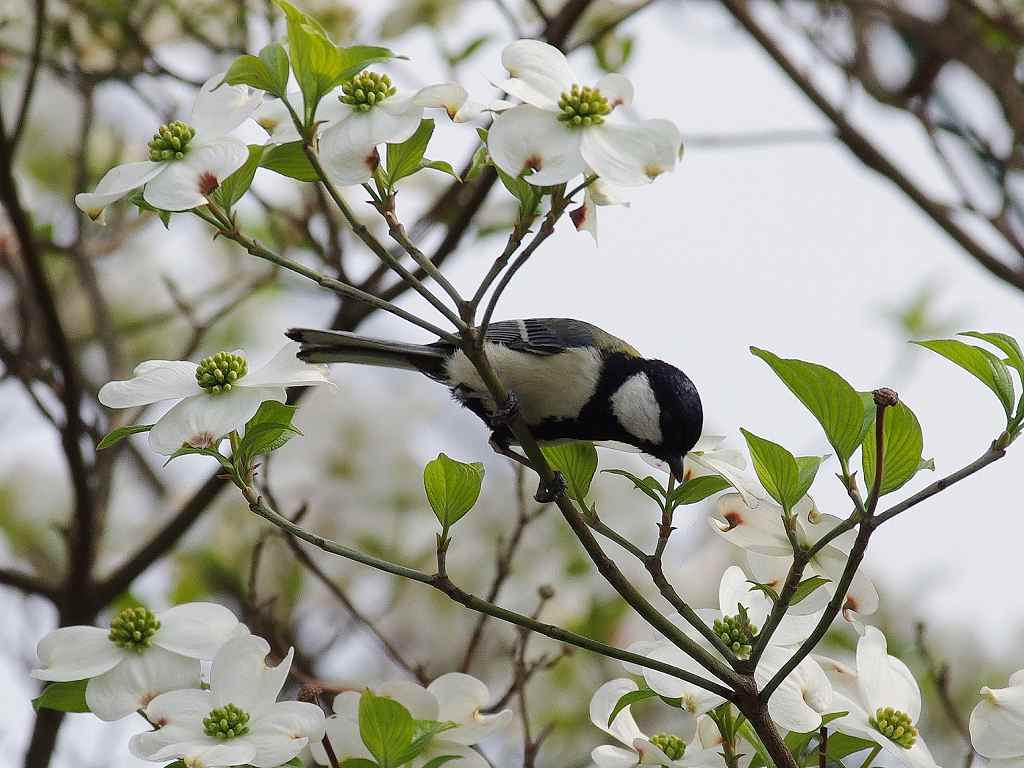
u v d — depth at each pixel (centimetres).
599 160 542
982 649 1091
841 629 988
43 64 1135
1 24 1201
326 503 1251
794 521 550
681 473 729
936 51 1187
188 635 603
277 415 604
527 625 555
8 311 1229
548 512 1191
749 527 602
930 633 1100
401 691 596
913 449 535
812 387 521
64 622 1041
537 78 559
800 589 565
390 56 532
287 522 573
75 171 1164
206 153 559
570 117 549
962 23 1210
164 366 616
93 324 1269
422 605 1172
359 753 586
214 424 584
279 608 1123
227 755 523
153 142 564
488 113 591
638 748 598
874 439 541
